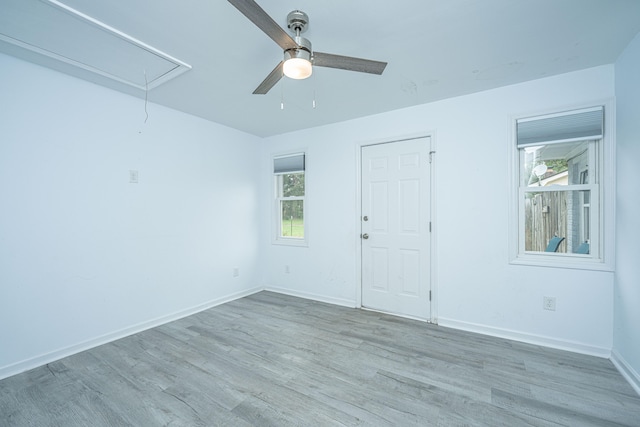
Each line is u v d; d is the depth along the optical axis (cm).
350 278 357
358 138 347
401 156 320
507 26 178
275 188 432
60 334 233
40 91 224
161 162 306
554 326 244
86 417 166
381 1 155
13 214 211
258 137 430
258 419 163
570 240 249
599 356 227
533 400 177
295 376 204
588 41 194
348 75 240
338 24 175
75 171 243
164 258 308
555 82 242
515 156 260
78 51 203
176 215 320
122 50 202
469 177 280
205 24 175
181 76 241
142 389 191
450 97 287
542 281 249
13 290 211
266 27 143
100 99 259
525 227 264
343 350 242
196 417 165
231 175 387
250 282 413
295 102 299
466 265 282
